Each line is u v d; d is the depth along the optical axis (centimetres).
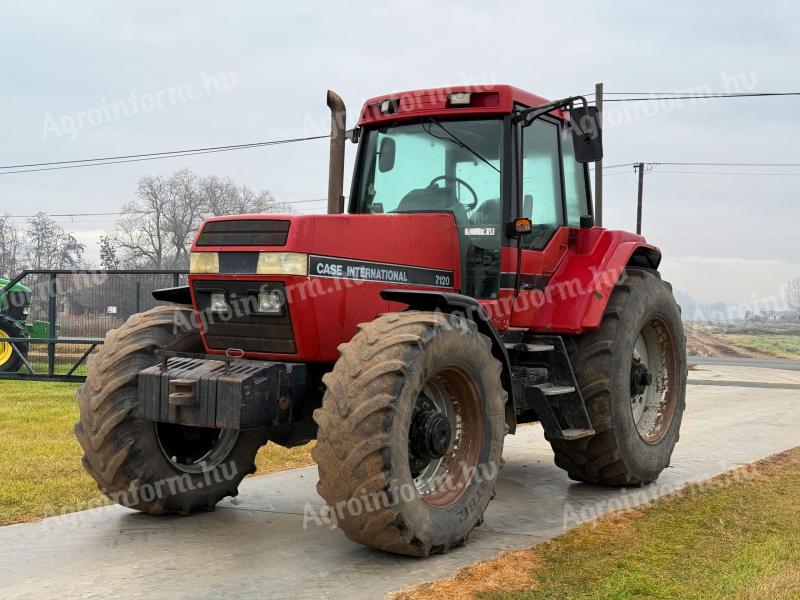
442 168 531
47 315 1206
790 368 2130
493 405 437
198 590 355
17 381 1192
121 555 405
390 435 367
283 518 482
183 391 409
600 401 531
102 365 451
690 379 1636
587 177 618
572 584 360
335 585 361
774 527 449
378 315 443
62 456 636
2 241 4028
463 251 518
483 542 431
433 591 352
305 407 449
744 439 768
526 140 538
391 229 458
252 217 422
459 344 409
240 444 508
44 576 373
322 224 416
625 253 561
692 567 381
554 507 512
